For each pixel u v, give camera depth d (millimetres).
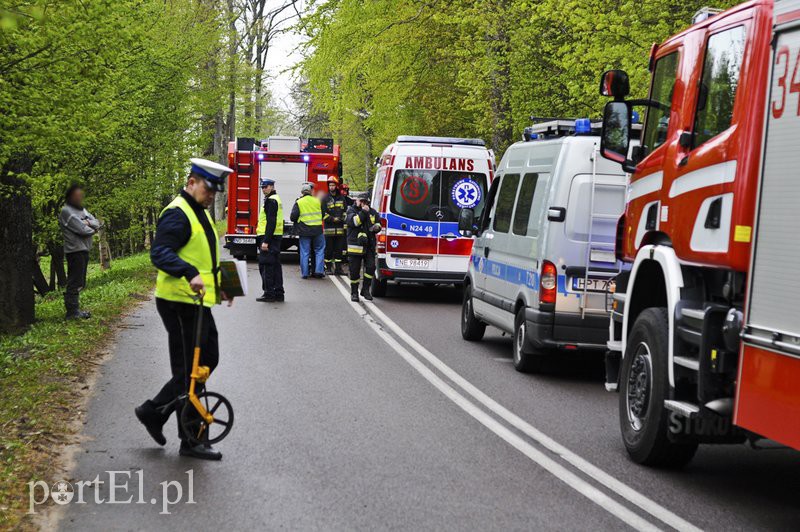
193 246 7512
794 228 5535
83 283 15539
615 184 10891
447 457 7590
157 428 7664
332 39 31422
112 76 14602
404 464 7359
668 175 7484
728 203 6398
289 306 18203
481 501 6434
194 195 7582
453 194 19500
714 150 6680
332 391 10227
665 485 6949
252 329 14922
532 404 9820
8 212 14719
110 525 5875
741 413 5984
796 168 5562
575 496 6586
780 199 5691
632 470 7352
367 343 13797
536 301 11094
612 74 8297
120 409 9102
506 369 11992
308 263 24250
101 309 16609
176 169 27797
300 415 9031
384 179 20281
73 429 8297
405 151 19516
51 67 12188
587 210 10891
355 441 8062
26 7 10883
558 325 10898
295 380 10805
